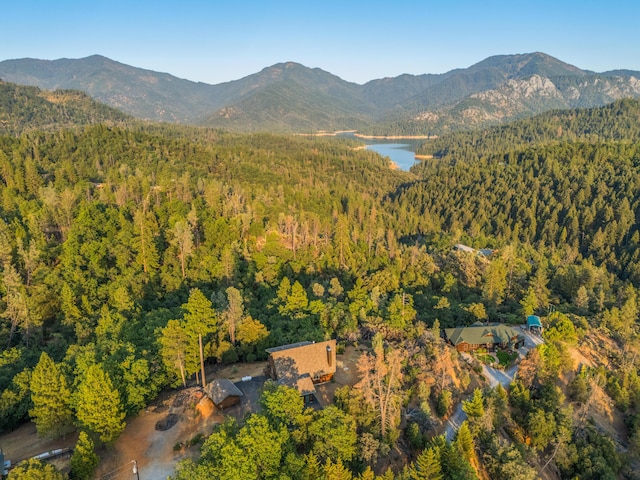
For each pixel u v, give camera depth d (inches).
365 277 4635.8
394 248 5797.2
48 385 1840.6
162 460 1808.6
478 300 4443.9
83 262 3516.2
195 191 6284.5
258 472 1551.4
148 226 4121.6
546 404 2588.6
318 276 4515.3
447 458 1787.6
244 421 1846.7
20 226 3752.5
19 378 2080.5
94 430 1781.5
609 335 3941.9
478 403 2288.4
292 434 1743.4
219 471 1486.2
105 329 2645.2
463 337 3240.7
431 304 4035.4
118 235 3809.1
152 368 2206.0
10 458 1806.1
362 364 2287.2
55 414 1854.1
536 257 6663.4
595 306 4722.0
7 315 2854.3
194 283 3764.8
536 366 2881.4
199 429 2000.5
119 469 1755.7
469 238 7736.2
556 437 2416.3
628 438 2726.4
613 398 3011.8
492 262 5039.4
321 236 5821.9
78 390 1892.2
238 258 4247.0
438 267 5359.3
